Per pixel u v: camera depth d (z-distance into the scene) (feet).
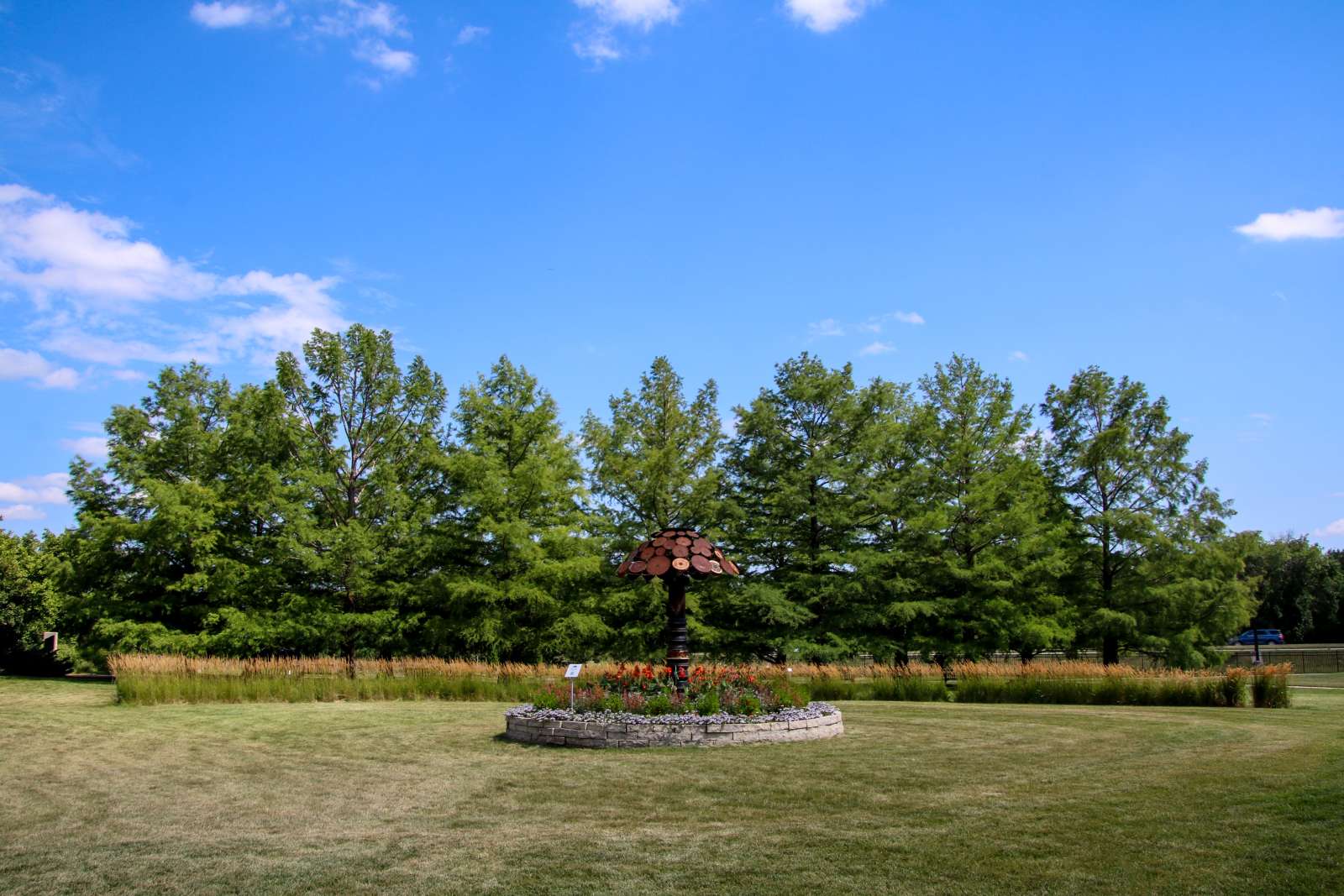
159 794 30.22
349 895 18.76
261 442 103.30
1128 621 96.99
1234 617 100.37
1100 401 109.50
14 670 112.57
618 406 104.73
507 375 102.53
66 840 23.77
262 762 37.01
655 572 44.93
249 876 20.21
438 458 98.53
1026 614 97.81
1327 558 243.40
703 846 22.13
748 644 98.17
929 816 24.85
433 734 45.62
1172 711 55.98
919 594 99.76
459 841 23.16
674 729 39.11
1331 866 19.24
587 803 27.63
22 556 120.26
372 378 103.86
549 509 99.40
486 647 96.07
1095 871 19.35
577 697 44.70
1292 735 41.47
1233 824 23.00
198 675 71.72
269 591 100.53
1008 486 101.09
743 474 106.52
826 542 101.76
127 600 101.14
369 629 98.07
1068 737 41.42
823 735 42.11
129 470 106.83
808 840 22.56
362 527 98.99
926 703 65.62
